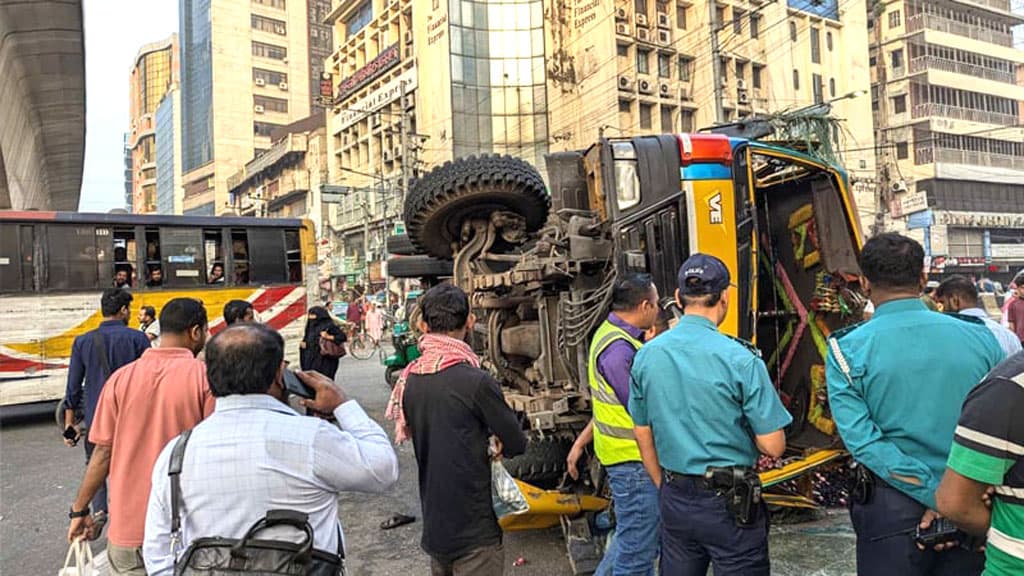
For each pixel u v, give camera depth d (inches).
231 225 445.1
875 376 89.0
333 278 1699.1
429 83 1438.2
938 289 176.1
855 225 192.7
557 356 180.7
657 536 119.9
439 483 108.7
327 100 1818.4
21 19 711.7
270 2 3280.0
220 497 73.1
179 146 3747.5
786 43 1555.1
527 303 203.5
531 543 180.4
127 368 118.2
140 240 415.2
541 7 1422.2
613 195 163.5
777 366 214.8
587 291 171.3
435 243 224.1
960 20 1868.8
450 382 109.7
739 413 95.2
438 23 1406.3
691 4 1461.6
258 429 75.9
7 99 805.9
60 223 392.2
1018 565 63.7
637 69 1365.7
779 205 217.5
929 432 85.2
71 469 283.4
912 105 1734.7
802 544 168.1
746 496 91.5
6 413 438.3
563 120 1407.5
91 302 396.8
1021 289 291.7
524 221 219.1
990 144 1780.3
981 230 1672.0
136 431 113.0
